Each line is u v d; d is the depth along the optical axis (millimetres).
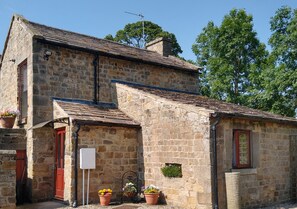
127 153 10938
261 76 18375
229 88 21594
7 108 13930
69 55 11914
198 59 24328
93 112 10922
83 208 9195
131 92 11648
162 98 10305
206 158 8750
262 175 10281
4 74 14594
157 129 10422
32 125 10828
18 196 10719
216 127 8984
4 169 8555
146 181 10727
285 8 17656
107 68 12828
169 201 9742
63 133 10672
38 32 11438
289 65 17297
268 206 10195
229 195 8766
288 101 17531
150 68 14156
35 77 11016
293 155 11586
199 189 8875
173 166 9719
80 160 9688
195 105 9844
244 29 21484
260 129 10461
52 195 10836
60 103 10992
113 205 9688
